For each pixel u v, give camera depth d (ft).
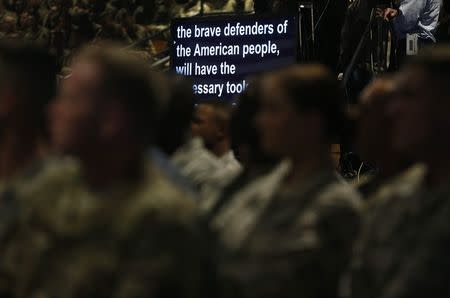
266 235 13.88
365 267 12.57
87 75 10.98
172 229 10.53
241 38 35.53
